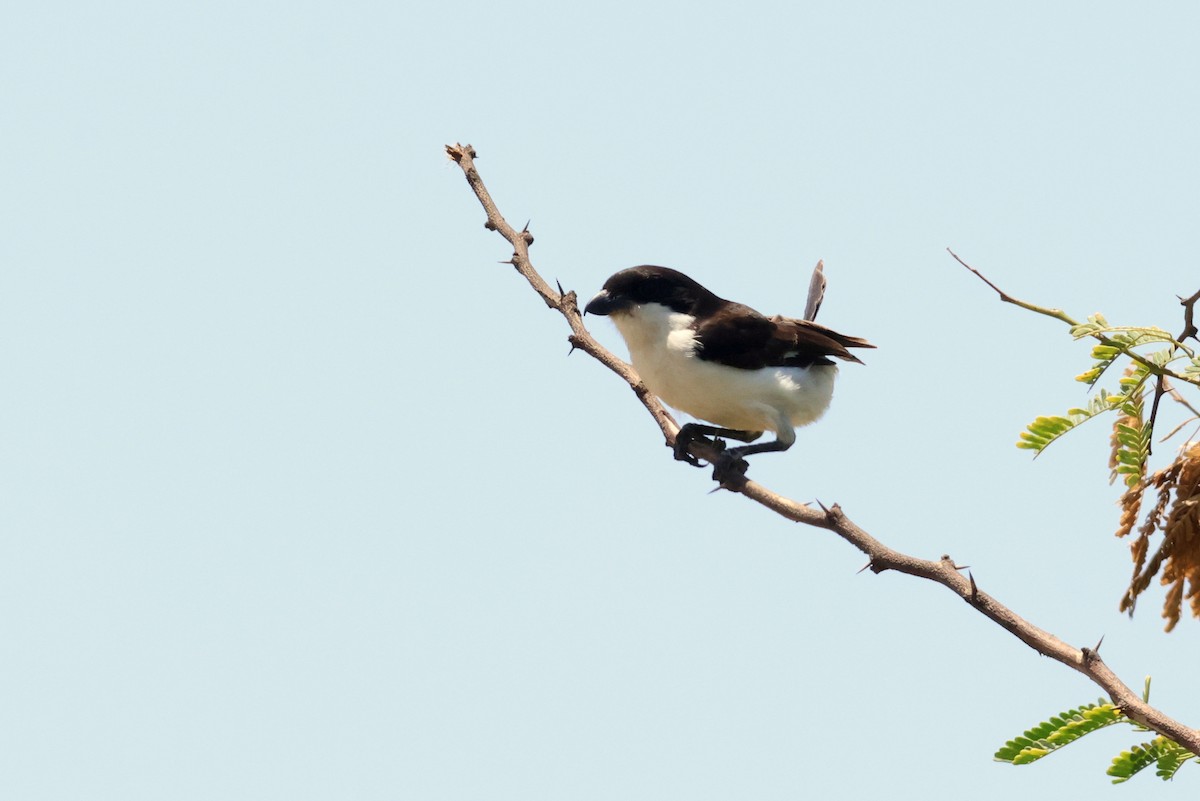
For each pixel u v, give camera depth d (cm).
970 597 779
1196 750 673
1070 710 739
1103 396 796
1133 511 757
